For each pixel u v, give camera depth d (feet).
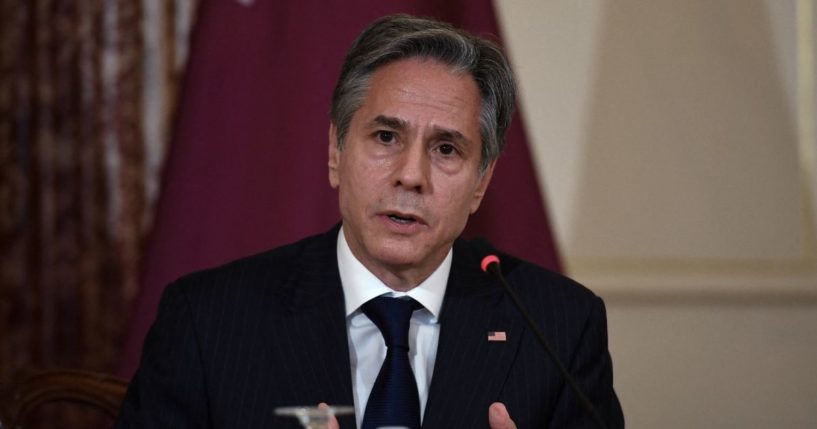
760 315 41.91
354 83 18.66
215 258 28.55
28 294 38.50
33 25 38.22
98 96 38.55
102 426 38.99
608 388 20.58
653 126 41.68
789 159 41.78
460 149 18.56
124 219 38.81
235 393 18.65
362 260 19.47
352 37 29.12
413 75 18.35
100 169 38.70
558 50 41.52
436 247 18.72
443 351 19.34
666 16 41.78
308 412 13.88
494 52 18.97
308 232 28.81
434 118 18.16
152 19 38.81
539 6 41.45
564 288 21.20
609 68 41.57
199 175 28.73
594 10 41.63
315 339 19.15
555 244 30.19
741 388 41.70
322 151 29.04
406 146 18.22
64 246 38.70
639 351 41.29
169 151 29.37
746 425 41.63
